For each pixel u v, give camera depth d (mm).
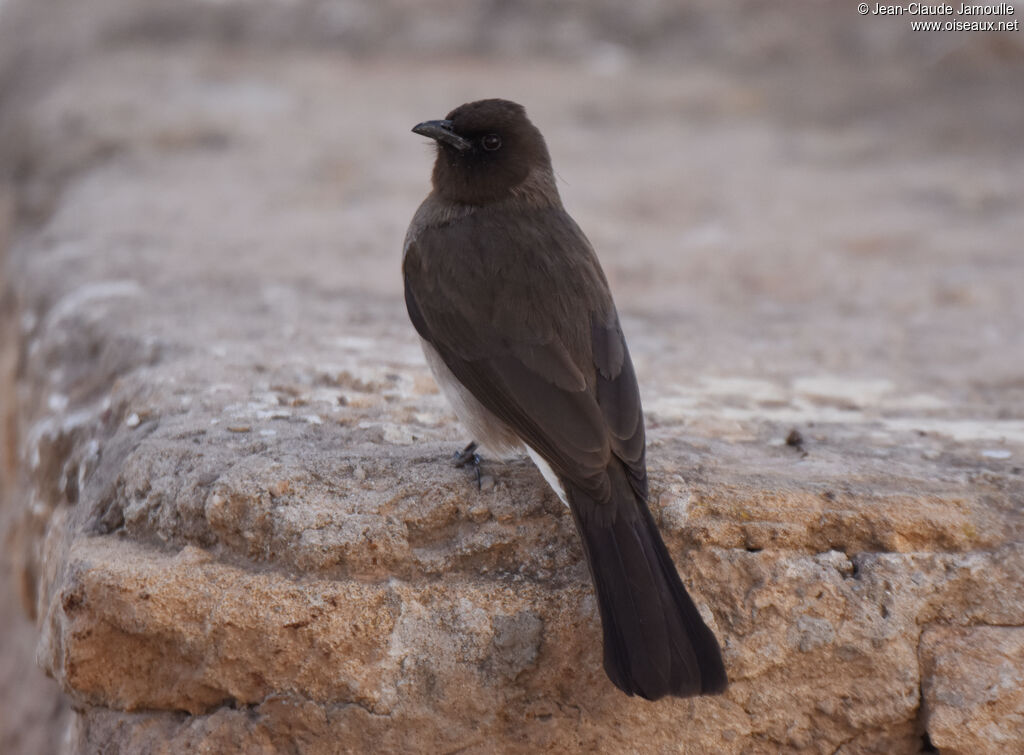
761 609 8531
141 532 9062
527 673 8516
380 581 8570
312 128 26531
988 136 27906
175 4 36625
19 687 14086
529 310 9070
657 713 8492
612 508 8055
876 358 13969
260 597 8414
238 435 9648
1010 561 8656
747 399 11938
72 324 13422
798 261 18797
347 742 8438
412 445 9648
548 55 34156
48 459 11742
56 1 39969
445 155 10211
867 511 8773
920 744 8625
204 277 15578
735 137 28047
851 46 33969
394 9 35781
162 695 8594
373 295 15406
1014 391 12727
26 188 24359
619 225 20781
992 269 18422
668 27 35219
